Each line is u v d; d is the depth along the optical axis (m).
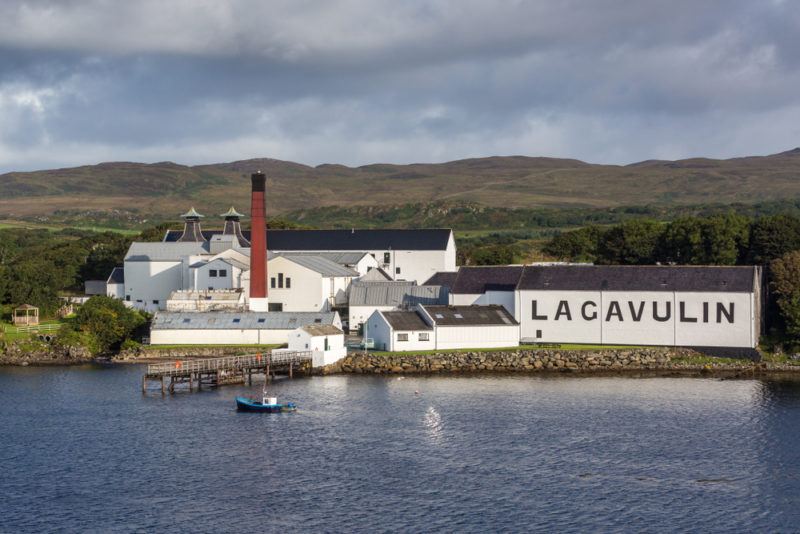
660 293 181.12
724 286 178.38
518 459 118.88
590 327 185.12
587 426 133.50
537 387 160.38
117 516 101.69
